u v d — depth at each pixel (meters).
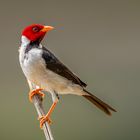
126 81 16.38
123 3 19.64
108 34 18.89
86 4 19.36
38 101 11.01
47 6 19.02
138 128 14.89
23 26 18.69
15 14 18.75
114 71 17.03
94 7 19.39
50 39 18.34
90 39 18.53
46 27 11.21
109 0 19.61
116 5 19.48
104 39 18.62
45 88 11.21
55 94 11.25
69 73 11.26
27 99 15.53
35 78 11.07
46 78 11.06
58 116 14.99
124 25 19.20
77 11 19.25
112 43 18.34
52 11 19.06
